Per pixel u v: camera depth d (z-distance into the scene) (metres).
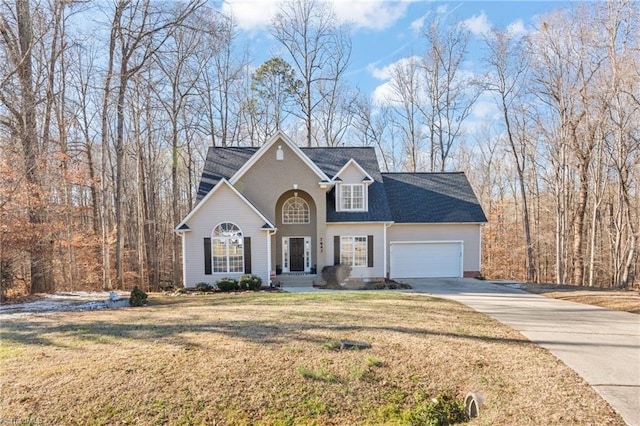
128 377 5.87
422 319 9.66
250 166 19.81
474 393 5.40
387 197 23.12
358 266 20.64
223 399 5.41
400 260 21.92
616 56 20.80
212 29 21.05
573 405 5.16
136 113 24.62
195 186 35.09
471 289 17.42
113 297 12.95
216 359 6.55
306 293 15.43
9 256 14.59
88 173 22.97
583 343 7.89
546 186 32.53
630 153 23.19
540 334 8.59
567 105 25.16
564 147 25.78
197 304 12.34
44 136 17.91
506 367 6.50
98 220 27.28
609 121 22.97
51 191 17.77
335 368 6.32
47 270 16.86
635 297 13.95
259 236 18.39
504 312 11.25
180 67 25.83
